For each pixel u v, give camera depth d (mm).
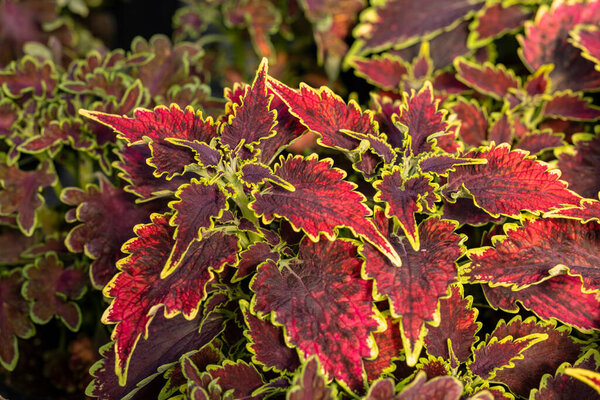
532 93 732
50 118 735
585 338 624
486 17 809
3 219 767
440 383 537
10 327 745
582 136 708
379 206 599
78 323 738
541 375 606
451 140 636
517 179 590
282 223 613
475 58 829
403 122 607
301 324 555
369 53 872
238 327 628
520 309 640
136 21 1293
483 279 594
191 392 557
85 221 685
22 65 754
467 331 600
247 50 1123
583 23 772
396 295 550
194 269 572
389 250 546
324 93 599
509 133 705
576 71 767
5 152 766
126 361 540
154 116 584
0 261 781
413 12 827
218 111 745
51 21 973
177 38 1042
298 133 606
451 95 774
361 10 883
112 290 560
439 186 603
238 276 586
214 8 1015
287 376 584
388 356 584
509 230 606
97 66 767
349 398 570
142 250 576
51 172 745
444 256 568
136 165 639
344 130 577
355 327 553
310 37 1007
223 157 588
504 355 591
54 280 744
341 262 578
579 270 592
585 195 675
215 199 574
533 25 774
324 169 582
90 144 713
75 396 784
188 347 607
